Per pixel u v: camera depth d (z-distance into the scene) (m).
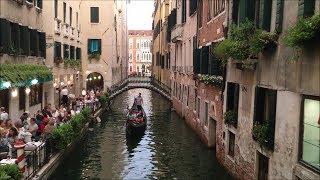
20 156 9.66
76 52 29.70
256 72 9.60
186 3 24.00
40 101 20.72
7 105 15.47
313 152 6.98
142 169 13.93
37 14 18.91
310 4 6.82
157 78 49.12
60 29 23.47
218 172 13.01
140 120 20.09
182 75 25.78
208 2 16.48
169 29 34.22
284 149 7.98
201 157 15.09
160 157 15.49
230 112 11.77
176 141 18.45
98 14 33.47
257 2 9.25
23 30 16.33
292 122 7.64
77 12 29.88
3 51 13.79
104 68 33.66
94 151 16.64
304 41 6.63
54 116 15.84
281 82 8.15
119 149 17.05
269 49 8.65
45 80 18.66
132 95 46.06
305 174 7.07
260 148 9.29
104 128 22.23
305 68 7.11
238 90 11.20
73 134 15.10
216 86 14.34
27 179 9.89
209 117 16.06
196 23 19.83
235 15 11.28
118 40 44.22
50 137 12.60
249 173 10.13
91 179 12.74
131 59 91.12
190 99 22.06
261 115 9.46
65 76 25.62
